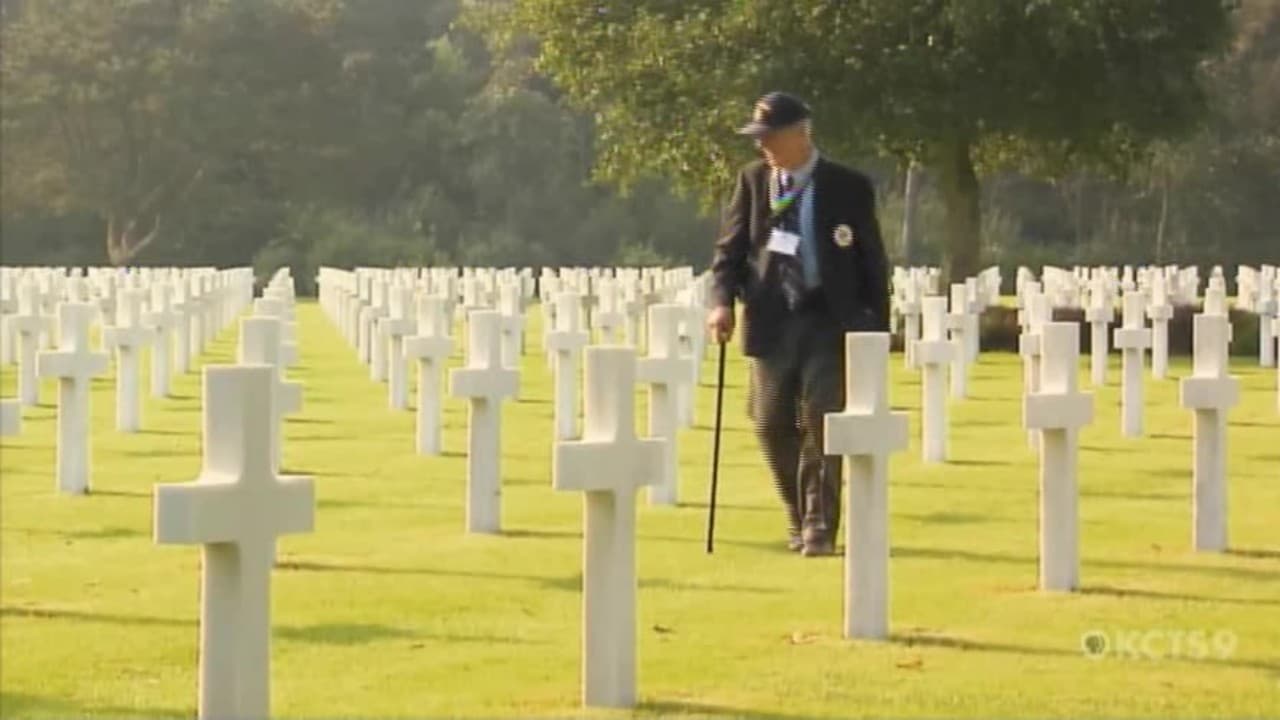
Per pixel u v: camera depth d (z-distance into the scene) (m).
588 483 18.36
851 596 21.89
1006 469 37.34
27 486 35.12
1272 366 66.50
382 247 163.25
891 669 20.47
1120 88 78.06
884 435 21.80
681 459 38.41
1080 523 30.25
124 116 167.75
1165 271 91.88
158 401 52.06
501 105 177.12
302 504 16.14
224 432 15.83
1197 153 131.38
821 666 20.58
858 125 76.88
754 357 27.42
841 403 26.89
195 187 170.25
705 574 25.69
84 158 168.50
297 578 25.50
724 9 79.88
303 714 18.66
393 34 188.38
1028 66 76.94
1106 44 77.56
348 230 164.88
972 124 78.12
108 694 19.56
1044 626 22.55
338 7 175.12
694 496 33.16
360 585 25.00
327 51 173.25
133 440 42.72
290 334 50.59
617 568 18.75
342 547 27.98
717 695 19.34
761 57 77.56
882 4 75.81
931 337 38.78
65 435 34.25
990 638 21.92
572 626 22.55
